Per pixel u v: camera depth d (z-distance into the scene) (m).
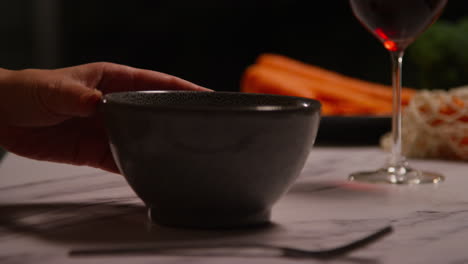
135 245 1.02
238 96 1.09
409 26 1.25
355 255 1.00
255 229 1.05
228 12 3.12
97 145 1.16
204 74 3.19
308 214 1.09
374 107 1.59
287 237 1.04
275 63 1.73
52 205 1.11
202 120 1.01
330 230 1.05
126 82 1.15
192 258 0.99
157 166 1.02
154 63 3.21
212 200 1.03
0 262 0.98
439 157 1.39
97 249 1.00
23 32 3.32
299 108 1.02
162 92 1.09
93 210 1.10
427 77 1.72
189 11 3.14
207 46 3.16
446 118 1.37
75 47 3.27
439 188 1.20
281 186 1.04
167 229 1.05
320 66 3.05
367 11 1.26
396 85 1.29
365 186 1.21
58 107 1.09
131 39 3.20
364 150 1.45
